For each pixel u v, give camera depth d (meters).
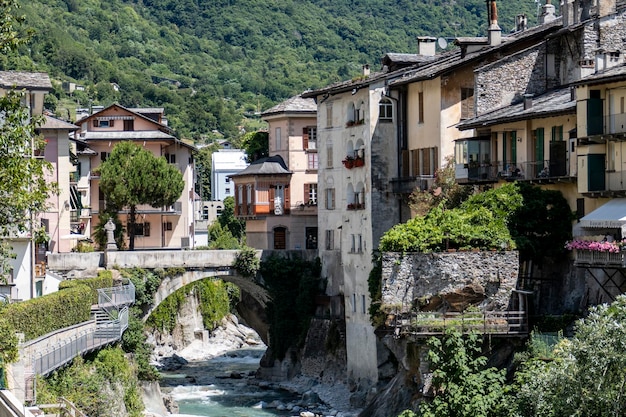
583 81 74.06
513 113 85.25
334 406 105.38
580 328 55.97
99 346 87.31
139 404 90.12
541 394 56.47
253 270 117.81
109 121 150.00
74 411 68.81
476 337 64.38
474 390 60.50
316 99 116.38
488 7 100.69
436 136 98.38
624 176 72.69
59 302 82.44
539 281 78.56
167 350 140.25
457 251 78.38
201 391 114.56
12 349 64.56
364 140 106.31
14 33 58.06
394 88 104.88
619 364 53.62
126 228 144.62
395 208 105.31
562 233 79.00
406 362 82.06
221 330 151.00
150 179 129.12
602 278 73.25
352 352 108.31
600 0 88.88
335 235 114.38
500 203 79.38
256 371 122.56
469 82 97.62
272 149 131.50
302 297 117.38
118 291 102.62
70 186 132.50
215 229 179.88
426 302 78.62
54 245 121.94
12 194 58.47
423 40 114.50
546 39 92.44
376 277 100.44
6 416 54.75
